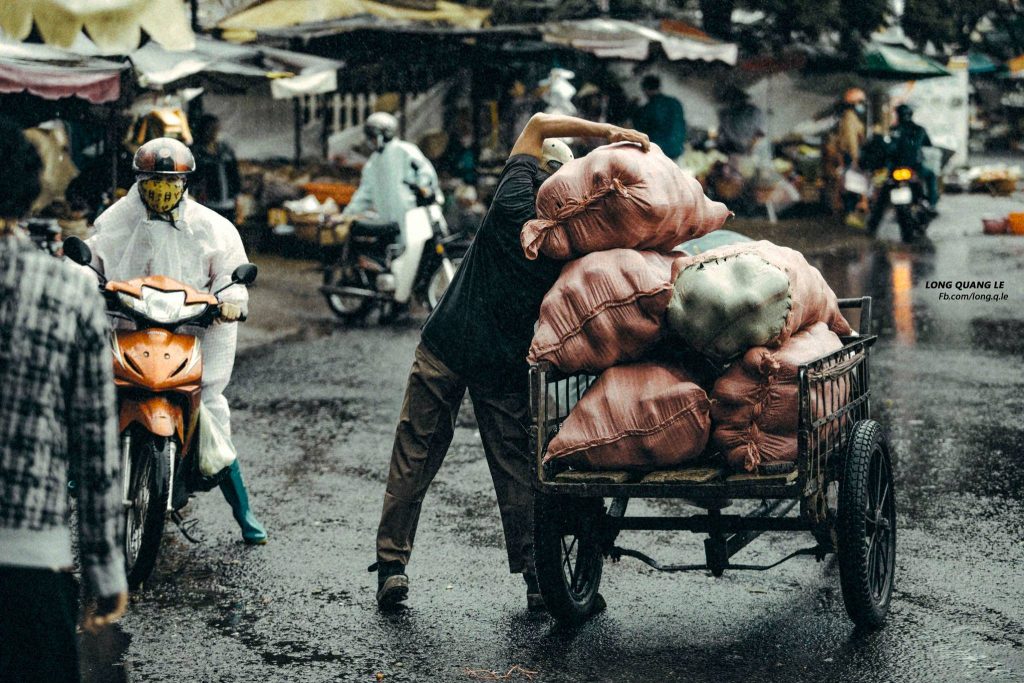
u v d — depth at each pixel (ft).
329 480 23.57
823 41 71.15
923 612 16.55
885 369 32.55
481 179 61.46
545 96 59.57
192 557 19.29
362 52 55.88
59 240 28.30
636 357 15.02
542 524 15.43
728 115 68.80
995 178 85.81
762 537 20.01
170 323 17.57
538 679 14.67
